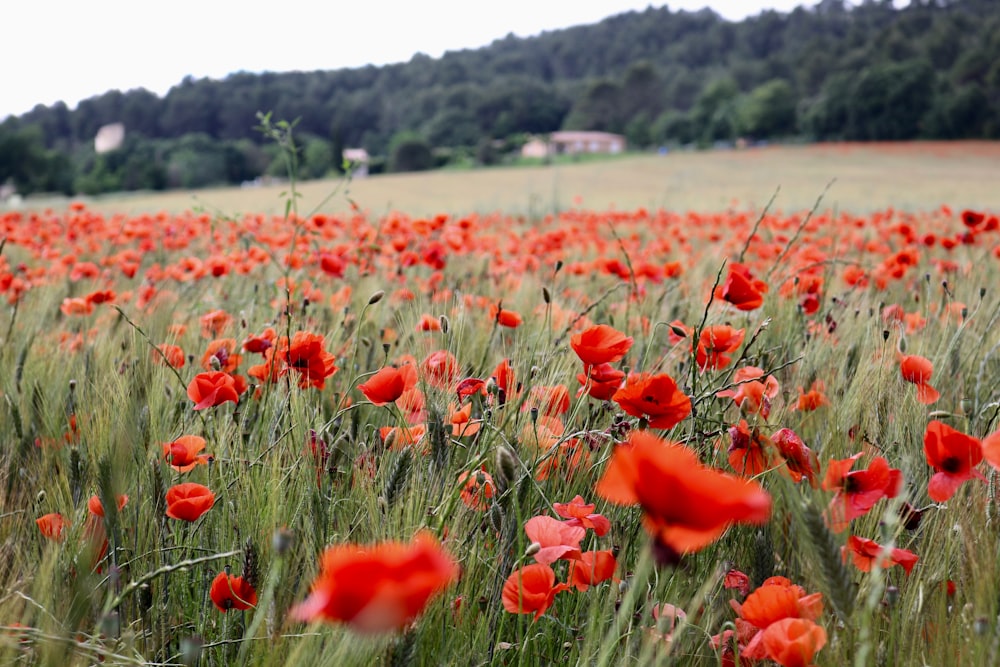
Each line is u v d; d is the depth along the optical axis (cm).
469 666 137
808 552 131
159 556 154
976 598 130
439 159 10288
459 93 13688
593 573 135
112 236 771
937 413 163
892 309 300
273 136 432
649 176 5131
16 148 8500
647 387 139
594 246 816
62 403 240
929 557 158
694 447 173
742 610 127
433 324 220
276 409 192
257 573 141
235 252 525
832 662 124
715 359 198
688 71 15250
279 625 133
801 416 211
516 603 129
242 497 162
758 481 162
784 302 304
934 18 12569
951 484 134
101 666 120
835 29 16475
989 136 8231
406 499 153
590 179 4956
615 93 12456
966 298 372
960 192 3117
